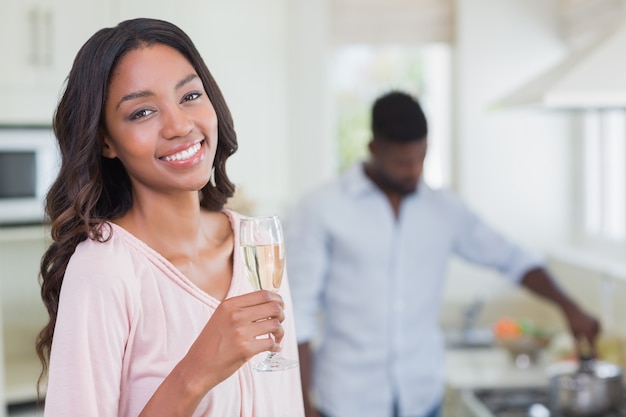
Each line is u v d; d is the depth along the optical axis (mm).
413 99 2523
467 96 4102
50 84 3324
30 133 3324
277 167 3971
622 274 3342
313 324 2512
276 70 3912
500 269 2803
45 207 1140
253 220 1060
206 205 1249
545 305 4141
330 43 4137
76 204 1085
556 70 2605
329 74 4242
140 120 1065
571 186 4145
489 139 4117
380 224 2566
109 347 1035
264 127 3910
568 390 2621
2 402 2820
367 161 2674
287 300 1253
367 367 2588
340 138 4598
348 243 2555
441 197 2676
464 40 4082
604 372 2699
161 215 1136
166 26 1093
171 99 1066
